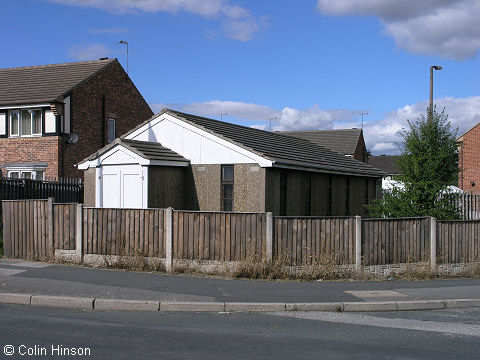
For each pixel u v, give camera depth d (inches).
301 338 284.7
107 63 1071.6
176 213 466.9
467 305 387.2
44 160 925.2
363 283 451.2
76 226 498.0
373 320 337.4
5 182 657.6
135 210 478.6
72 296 362.0
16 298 363.6
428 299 386.3
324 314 352.2
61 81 1003.9
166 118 685.3
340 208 861.2
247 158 627.5
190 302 353.4
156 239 473.4
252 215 456.1
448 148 624.7
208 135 655.8
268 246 454.6
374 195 1017.5
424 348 270.5
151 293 378.3
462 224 530.9
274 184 642.8
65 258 502.6
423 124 630.5
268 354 251.0
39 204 514.9
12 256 528.4
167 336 280.7
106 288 391.5
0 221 624.1
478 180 1631.4
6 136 956.0
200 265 460.4
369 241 483.2
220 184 646.5
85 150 996.6
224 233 458.9
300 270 458.9
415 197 610.5
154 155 624.4
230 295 380.5
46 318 319.3
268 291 399.2
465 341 286.5
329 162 838.5
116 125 1098.7
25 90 987.9
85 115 998.4
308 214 749.9
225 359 240.7
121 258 478.3
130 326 302.8
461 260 528.4
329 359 246.1
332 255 470.3
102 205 642.8
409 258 502.0
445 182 622.8
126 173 629.0
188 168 669.3
